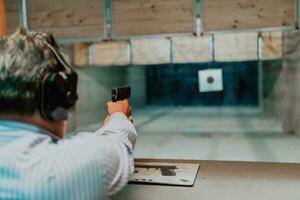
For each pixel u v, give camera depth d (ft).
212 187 3.24
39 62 1.64
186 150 13.60
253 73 39.04
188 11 13.56
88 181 1.68
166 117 26.30
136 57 19.45
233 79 40.01
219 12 13.32
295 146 13.73
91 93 21.43
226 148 13.80
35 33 1.78
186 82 42.45
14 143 1.62
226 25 13.28
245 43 18.15
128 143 2.23
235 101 40.11
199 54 18.90
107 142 1.95
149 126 21.04
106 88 24.50
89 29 14.19
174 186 3.28
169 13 13.71
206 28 13.46
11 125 1.66
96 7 14.10
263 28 13.01
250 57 18.11
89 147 1.77
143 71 37.17
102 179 1.76
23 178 1.52
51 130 1.81
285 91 17.66
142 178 3.47
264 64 24.66
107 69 24.66
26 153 1.59
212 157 12.30
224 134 17.22
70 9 14.20
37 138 1.67
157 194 3.09
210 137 16.51
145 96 38.55
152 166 3.93
